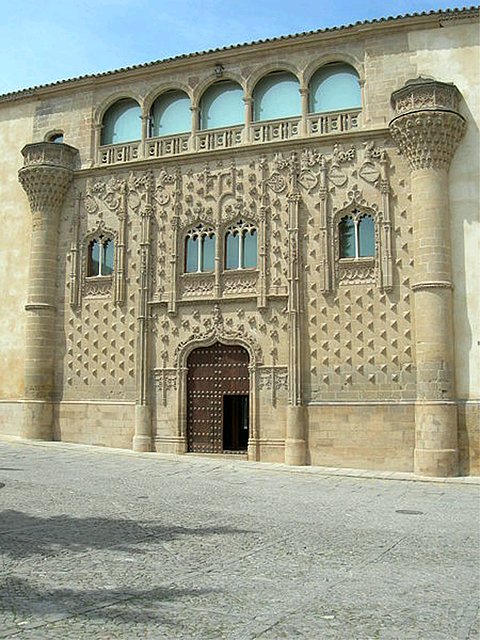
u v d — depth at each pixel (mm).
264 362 26172
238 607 8422
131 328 28578
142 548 11641
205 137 28344
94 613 8039
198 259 27984
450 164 24641
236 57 28172
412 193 24719
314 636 7418
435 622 8000
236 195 27438
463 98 24938
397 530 13836
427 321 23562
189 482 20172
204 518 14602
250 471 23172
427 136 24047
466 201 24328
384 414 24266
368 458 24281
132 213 29156
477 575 10281
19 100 32344
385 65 26016
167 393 27688
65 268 30156
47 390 29500
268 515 15234
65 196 30500
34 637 7137
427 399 23250
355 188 25766
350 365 24953
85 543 11891
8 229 32031
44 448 27219
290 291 25859
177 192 28375
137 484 19375
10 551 11164
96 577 9703
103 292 29359
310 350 25547
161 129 29812
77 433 29031
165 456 26312
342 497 18297
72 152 30438
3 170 32531
